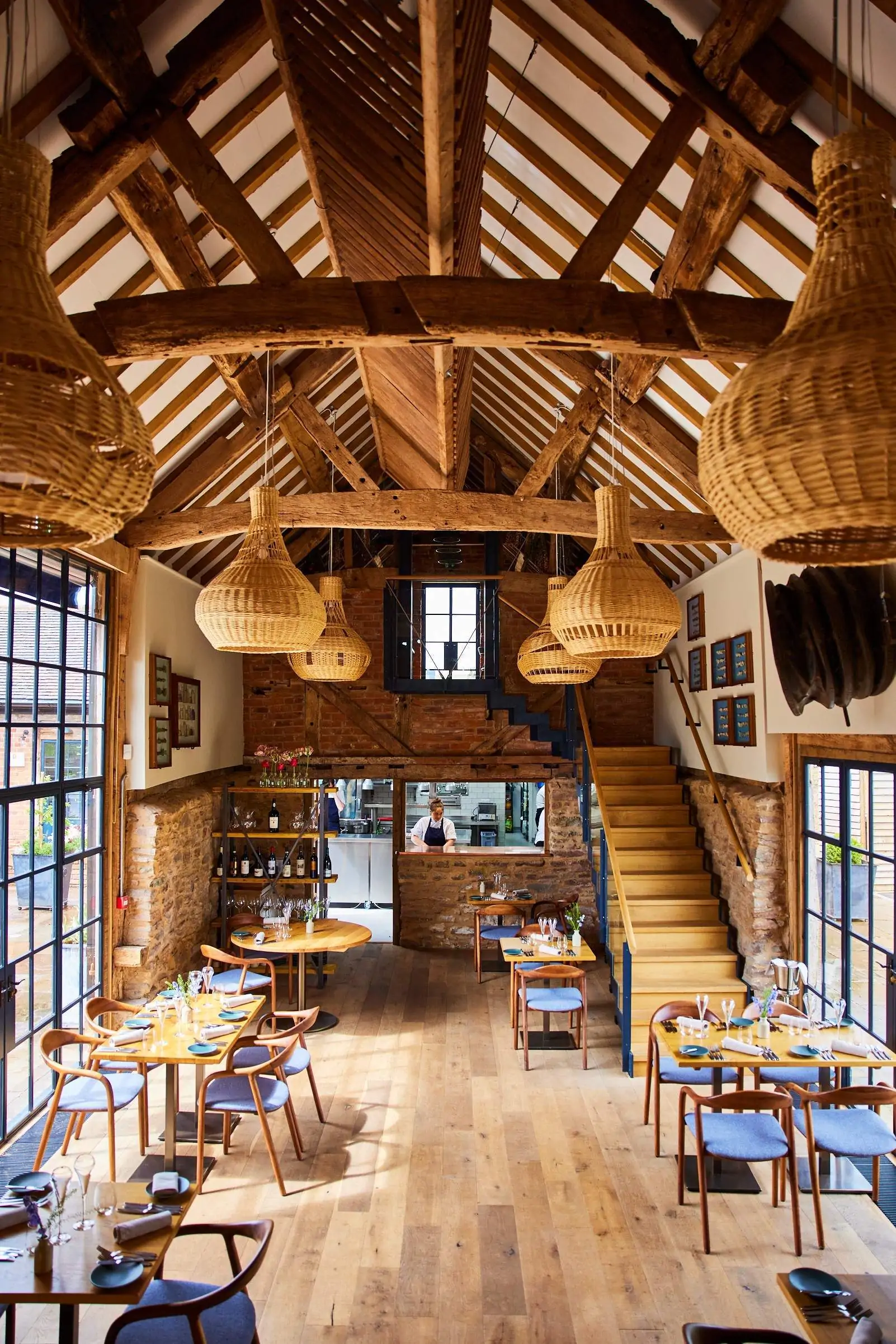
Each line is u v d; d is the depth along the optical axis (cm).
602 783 944
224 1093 517
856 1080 576
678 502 775
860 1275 313
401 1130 566
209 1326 317
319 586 1073
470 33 259
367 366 706
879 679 479
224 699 1011
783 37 324
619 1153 539
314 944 747
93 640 678
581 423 706
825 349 154
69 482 174
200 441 716
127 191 424
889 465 150
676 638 984
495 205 601
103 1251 309
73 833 635
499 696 1008
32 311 170
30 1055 559
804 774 666
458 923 1033
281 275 340
